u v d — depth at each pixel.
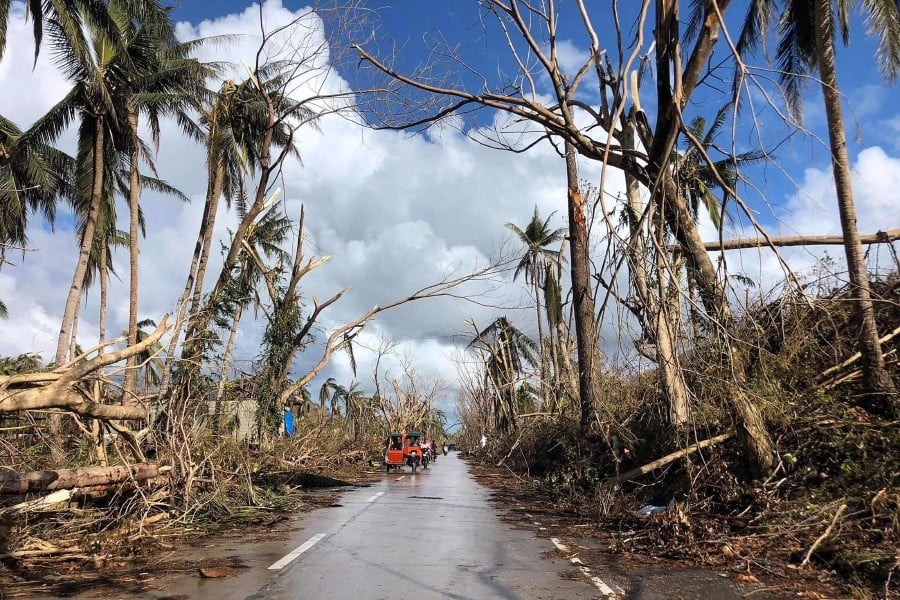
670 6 8.79
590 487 14.84
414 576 7.29
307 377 26.48
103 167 24.84
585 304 17.94
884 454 8.98
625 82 8.80
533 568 7.83
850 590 6.41
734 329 10.45
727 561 7.94
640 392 15.52
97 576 7.19
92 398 9.56
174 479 11.48
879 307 12.27
